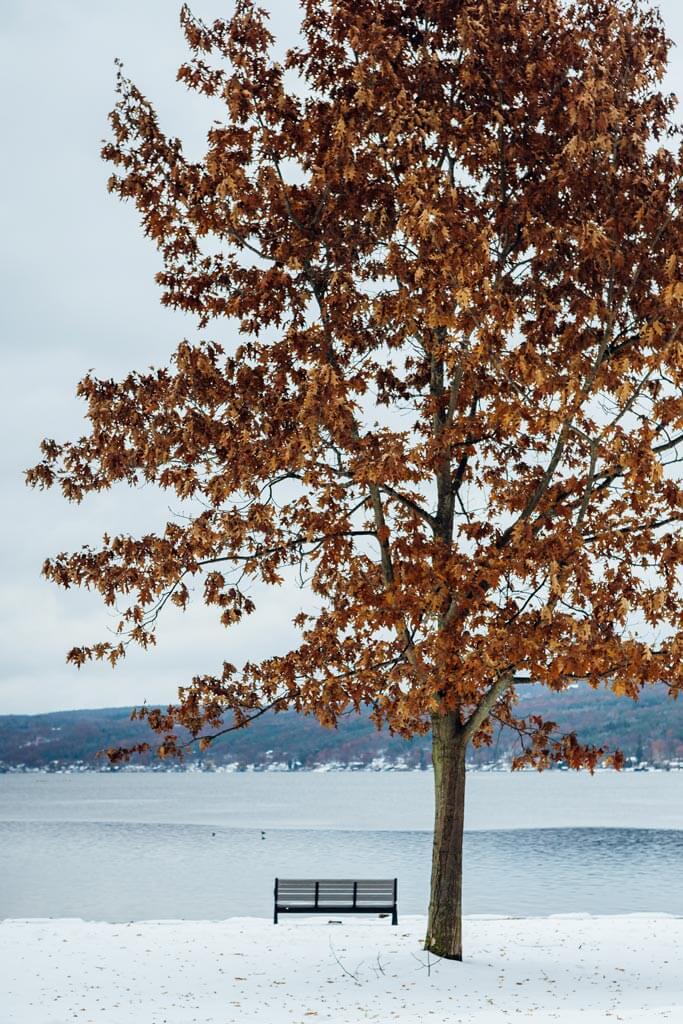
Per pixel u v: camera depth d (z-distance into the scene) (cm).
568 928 2123
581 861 5072
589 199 1638
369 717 1870
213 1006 1440
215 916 3247
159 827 8681
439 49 1744
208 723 1783
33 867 5109
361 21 1638
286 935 2038
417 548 1559
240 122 1677
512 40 1670
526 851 5681
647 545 1516
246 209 1636
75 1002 1460
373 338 1822
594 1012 1317
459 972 1653
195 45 1695
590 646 1404
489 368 1619
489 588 1539
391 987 1559
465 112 1689
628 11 1734
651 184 1630
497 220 1689
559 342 1667
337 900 2281
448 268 1457
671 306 1500
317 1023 1316
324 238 1664
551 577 1430
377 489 1691
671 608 1484
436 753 1781
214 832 7875
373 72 1609
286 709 1809
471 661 1436
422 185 1498
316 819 9869
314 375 1490
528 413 1508
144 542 1720
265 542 1766
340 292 1606
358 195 1644
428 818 9975
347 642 1873
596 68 1562
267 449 1623
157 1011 1405
